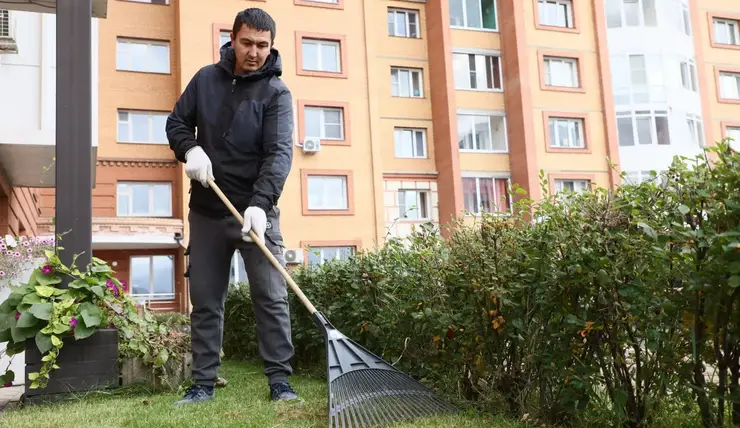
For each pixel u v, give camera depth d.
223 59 3.33
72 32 3.77
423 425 2.39
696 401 2.09
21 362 5.02
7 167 8.70
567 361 2.29
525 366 2.58
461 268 2.81
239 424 2.43
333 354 2.73
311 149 17.55
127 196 17.12
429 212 19.09
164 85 17.53
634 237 2.06
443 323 2.84
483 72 19.97
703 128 21.39
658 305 2.03
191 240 3.29
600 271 2.07
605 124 20.12
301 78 18.03
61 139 3.66
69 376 3.47
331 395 2.50
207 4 17.39
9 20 7.62
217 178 3.25
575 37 20.41
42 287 3.40
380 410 2.55
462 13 20.00
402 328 3.39
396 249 3.82
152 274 17.19
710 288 1.86
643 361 2.13
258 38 3.21
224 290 3.31
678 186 1.99
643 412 2.16
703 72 21.81
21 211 10.99
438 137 19.28
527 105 19.20
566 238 2.23
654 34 20.92
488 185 19.38
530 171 18.83
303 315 5.00
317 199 17.86
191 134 3.32
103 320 3.59
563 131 19.98
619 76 20.72
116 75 17.20
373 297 3.97
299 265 5.66
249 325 6.32
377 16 19.47
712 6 22.86
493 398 2.70
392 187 18.81
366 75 18.69
